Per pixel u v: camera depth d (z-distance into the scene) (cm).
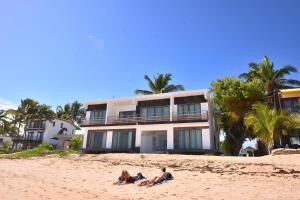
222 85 2631
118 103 3191
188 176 1342
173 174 1413
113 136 2961
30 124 5688
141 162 1833
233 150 2672
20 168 1934
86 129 3152
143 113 2975
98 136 3062
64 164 2048
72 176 1569
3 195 880
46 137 5300
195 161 1658
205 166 1524
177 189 1088
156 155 2020
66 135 5106
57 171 1784
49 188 1095
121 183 1273
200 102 2683
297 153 1510
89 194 990
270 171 1252
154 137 3006
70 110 7075
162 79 4044
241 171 1328
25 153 2880
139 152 2736
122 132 2931
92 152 3023
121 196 981
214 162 1577
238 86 2553
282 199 838
